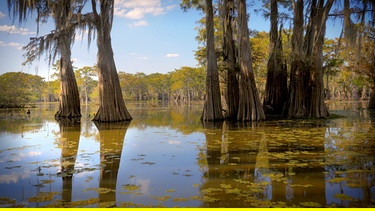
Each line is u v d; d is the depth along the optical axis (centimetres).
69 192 446
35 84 7581
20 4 1645
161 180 505
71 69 2339
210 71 1773
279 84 2042
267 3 2623
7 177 538
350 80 4594
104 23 1778
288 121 1558
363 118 1647
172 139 1002
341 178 492
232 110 1823
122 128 1401
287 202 384
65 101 2302
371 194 411
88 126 1522
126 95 10681
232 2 1908
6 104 4603
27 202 402
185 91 10031
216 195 419
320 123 1420
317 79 1712
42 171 582
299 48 1791
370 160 618
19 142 977
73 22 2138
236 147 815
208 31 1784
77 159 695
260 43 3528
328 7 1598
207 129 1286
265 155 696
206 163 629
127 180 509
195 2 2267
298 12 1808
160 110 3472
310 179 491
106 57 1808
